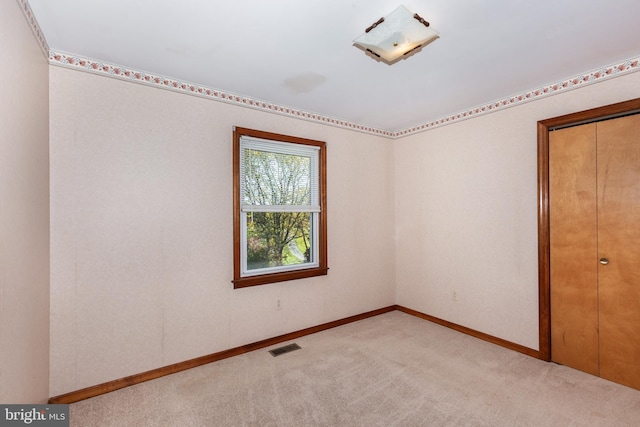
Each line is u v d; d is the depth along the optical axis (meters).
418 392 2.24
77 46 2.04
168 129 2.52
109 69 2.26
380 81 2.61
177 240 2.55
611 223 2.34
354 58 2.21
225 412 2.02
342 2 1.60
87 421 1.92
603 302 2.38
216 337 2.74
